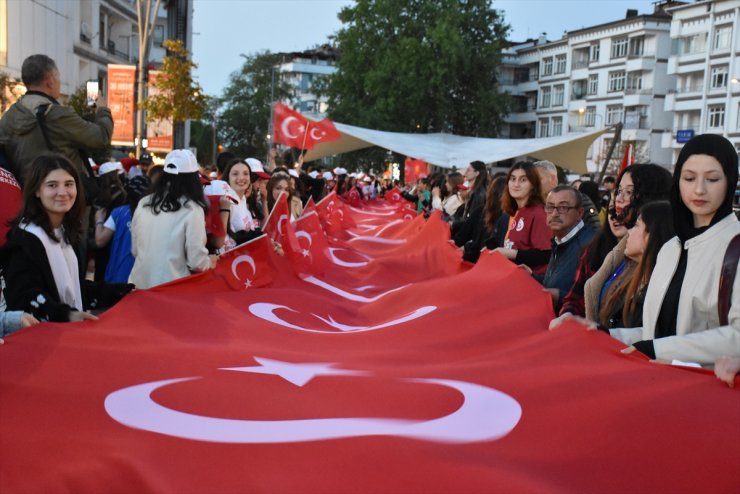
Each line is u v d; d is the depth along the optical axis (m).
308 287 7.05
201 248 5.29
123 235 6.61
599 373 3.10
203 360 3.67
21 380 3.20
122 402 3.05
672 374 2.96
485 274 5.49
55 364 3.37
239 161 7.18
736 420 2.65
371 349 4.27
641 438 2.68
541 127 75.88
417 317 4.79
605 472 2.57
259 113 93.06
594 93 68.31
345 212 14.45
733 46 52.69
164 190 5.29
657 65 62.19
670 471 2.56
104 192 7.07
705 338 2.94
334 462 2.54
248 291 5.61
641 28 62.19
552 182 6.43
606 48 66.50
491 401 3.07
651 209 3.66
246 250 6.09
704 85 54.97
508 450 2.68
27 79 6.07
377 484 2.39
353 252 9.75
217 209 6.06
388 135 19.55
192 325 4.39
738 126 52.47
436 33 48.81
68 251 4.10
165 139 21.31
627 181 4.25
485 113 52.19
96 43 36.75
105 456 2.57
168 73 20.44
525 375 3.29
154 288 4.92
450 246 8.33
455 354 4.10
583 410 2.88
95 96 10.62
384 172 53.94
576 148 17.44
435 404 3.09
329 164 64.88
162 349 3.75
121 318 4.16
